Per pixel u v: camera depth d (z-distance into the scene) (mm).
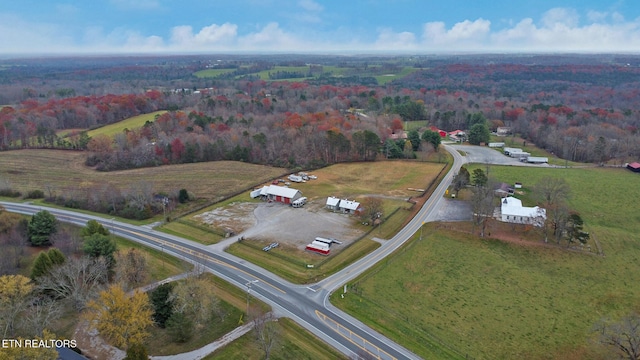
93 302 60250
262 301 72000
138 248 90750
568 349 65000
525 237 97250
